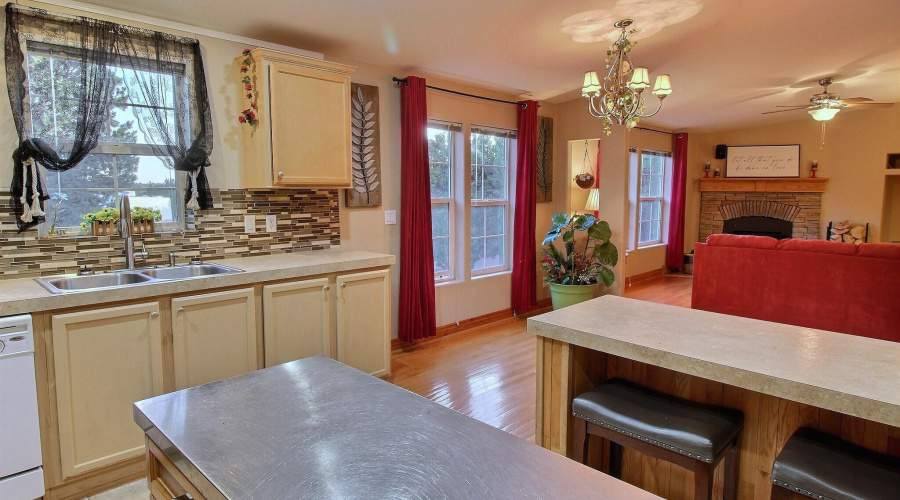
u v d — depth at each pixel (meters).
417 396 1.37
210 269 3.03
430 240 4.46
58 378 2.17
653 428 1.55
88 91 2.61
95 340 2.26
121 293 2.30
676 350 1.53
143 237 2.93
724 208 8.45
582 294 5.30
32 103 2.51
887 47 4.24
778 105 6.45
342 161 3.41
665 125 7.80
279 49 3.38
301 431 1.16
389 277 3.51
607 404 1.68
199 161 3.01
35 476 2.13
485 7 3.03
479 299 5.20
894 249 3.68
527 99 5.52
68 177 2.70
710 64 4.59
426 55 3.89
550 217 6.02
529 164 5.43
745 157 8.16
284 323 2.94
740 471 1.69
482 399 3.37
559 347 1.84
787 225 7.93
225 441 1.11
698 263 4.67
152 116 2.86
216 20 2.97
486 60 4.07
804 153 7.70
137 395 2.40
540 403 1.92
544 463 1.02
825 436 1.48
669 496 1.89
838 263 3.90
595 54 4.04
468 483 0.94
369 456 1.04
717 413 1.60
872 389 1.23
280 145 3.10
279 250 3.54
